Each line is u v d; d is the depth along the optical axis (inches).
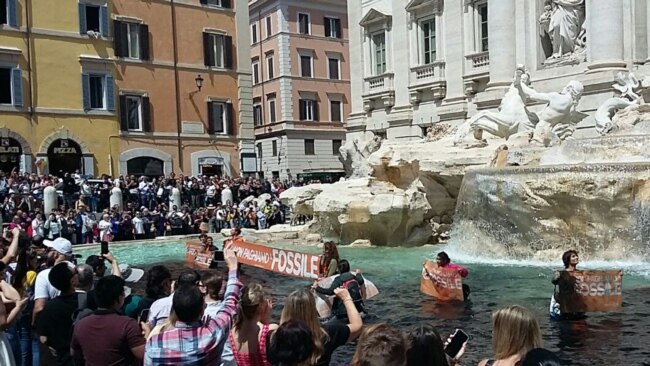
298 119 2568.9
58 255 375.6
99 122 1651.1
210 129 1849.2
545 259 724.7
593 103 1069.1
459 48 1389.0
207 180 1529.3
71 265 289.6
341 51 2677.2
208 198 1444.4
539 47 1210.6
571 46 1153.4
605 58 1069.8
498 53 1244.5
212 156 1851.6
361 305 395.9
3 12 1521.9
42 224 1067.9
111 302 239.3
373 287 444.8
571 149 823.1
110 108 1667.1
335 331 232.8
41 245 522.0
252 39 2706.7
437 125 1259.8
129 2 1705.2
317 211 1027.9
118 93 1686.8
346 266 434.0
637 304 471.8
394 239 970.1
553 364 163.6
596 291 444.1
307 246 995.3
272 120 2615.7
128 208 1288.1
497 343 201.6
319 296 384.8
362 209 962.7
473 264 717.3
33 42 1550.2
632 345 377.4
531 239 745.6
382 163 1029.2
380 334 169.5
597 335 398.9
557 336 400.5
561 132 943.7
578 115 963.3
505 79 1242.0
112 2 1675.7
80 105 1622.8
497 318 203.3
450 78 1416.1
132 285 645.9
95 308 276.4
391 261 785.6
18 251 412.5
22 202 1151.6
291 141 2544.3
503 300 511.5
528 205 728.3
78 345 236.8
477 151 920.9
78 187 1311.5
